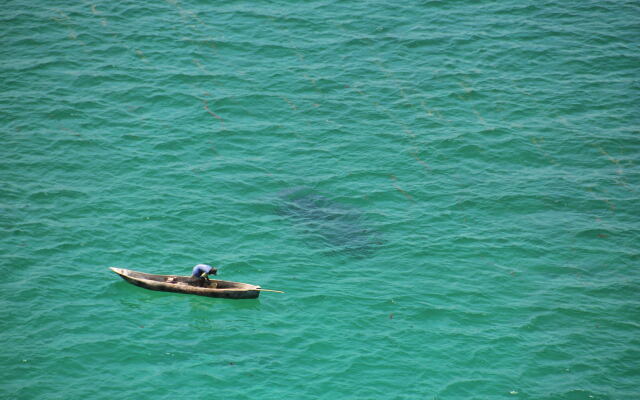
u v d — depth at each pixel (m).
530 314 65.75
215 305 66.00
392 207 80.75
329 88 99.56
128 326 62.53
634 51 106.44
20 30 107.69
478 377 58.28
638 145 89.75
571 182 84.50
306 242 74.94
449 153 88.94
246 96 97.50
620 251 74.12
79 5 115.69
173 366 58.28
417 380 57.78
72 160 84.69
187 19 113.12
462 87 99.88
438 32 111.12
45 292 65.31
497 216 79.44
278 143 90.25
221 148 88.69
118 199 79.25
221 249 73.12
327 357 59.91
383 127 93.19
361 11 116.44
